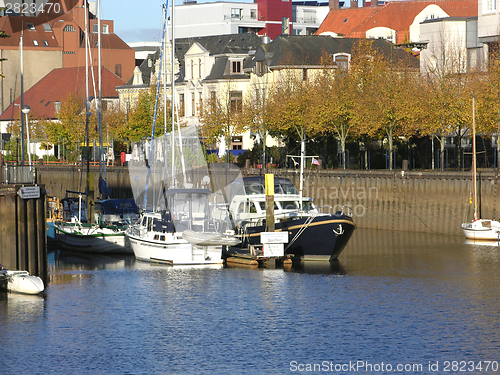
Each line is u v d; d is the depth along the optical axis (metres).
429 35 134.00
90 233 75.56
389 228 96.56
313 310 50.78
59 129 167.75
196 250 66.44
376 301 53.19
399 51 135.50
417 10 192.88
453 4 189.75
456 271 64.06
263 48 134.75
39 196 57.56
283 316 49.31
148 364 40.53
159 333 45.88
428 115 98.56
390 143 104.62
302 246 68.31
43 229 58.34
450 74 101.50
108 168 131.12
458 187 89.19
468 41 128.12
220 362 40.81
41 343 44.00
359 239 87.38
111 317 49.38
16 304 52.81
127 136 145.50
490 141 106.25
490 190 86.12
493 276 61.75
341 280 60.28
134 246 70.62
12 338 44.88
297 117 113.44
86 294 55.78
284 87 121.12
